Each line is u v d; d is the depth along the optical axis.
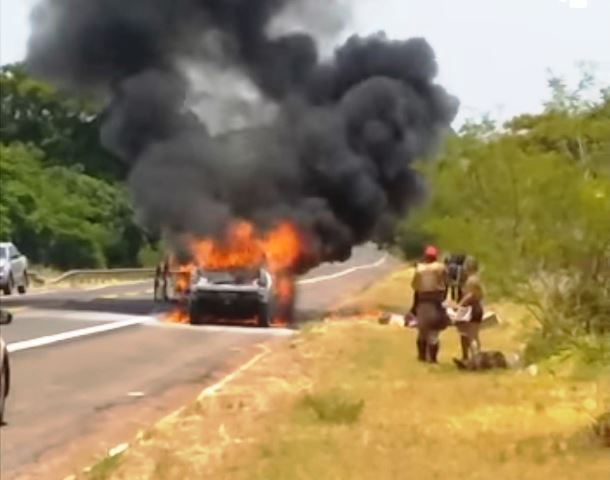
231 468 12.45
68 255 80.81
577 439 14.20
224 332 32.41
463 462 12.90
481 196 19.56
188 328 33.56
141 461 12.95
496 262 18.38
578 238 16.16
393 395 18.34
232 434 14.65
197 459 12.95
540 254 17.19
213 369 23.14
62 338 28.92
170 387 20.20
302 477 12.03
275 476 12.05
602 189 15.38
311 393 17.91
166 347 27.59
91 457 13.57
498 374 20.88
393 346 26.92
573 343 16.12
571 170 16.70
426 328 23.34
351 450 13.54
